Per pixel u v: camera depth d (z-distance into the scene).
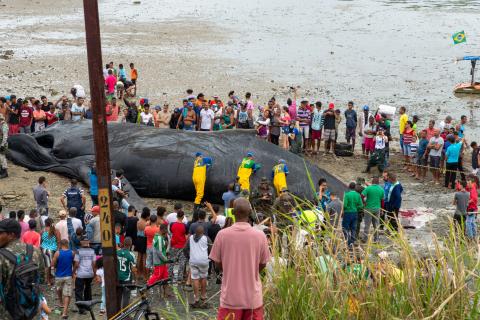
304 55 47.06
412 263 8.38
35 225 17.08
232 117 29.52
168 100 36.47
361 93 38.84
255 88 38.97
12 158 25.86
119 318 10.81
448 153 25.53
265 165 23.77
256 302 7.91
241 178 22.91
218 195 23.53
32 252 7.95
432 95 38.91
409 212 22.80
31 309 7.73
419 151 26.59
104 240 12.05
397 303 8.27
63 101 29.67
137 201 22.66
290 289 8.41
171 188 23.91
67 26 53.72
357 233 19.28
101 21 56.97
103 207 11.98
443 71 43.97
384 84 40.78
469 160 28.39
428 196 24.81
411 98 38.22
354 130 29.30
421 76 42.72
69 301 15.99
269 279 8.61
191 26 55.53
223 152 24.05
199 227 15.99
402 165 28.42
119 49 46.88
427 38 52.91
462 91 39.47
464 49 49.53
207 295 16.73
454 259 8.30
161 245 16.47
